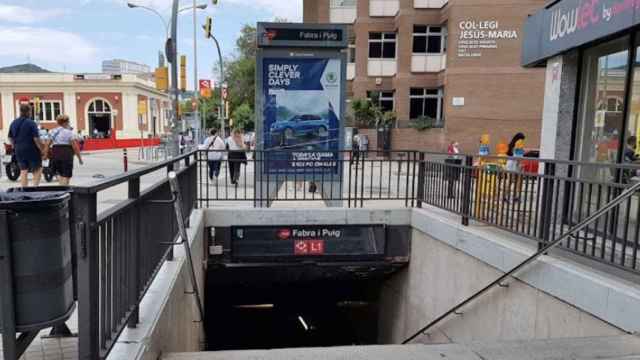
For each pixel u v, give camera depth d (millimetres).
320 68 8039
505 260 5160
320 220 7930
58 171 9453
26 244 2332
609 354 3287
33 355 2766
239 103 53281
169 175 4258
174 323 4020
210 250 7703
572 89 7090
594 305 3861
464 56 22125
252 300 12219
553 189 4652
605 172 6504
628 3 5250
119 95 44625
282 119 8078
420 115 25953
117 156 29000
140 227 3262
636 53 5875
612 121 6375
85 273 2264
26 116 8195
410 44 25422
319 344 12578
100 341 2475
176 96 14438
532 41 7918
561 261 4449
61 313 2504
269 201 8078
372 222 7988
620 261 4164
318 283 11609
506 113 22266
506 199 5469
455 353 3611
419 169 7969
